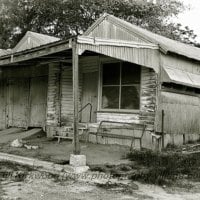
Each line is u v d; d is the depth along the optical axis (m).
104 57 11.71
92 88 12.38
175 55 10.70
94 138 11.33
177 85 10.65
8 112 15.71
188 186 6.50
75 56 7.64
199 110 11.51
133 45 9.30
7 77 15.84
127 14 25.92
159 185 6.49
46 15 26.58
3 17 26.55
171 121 10.10
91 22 26.17
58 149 10.07
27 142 11.52
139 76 10.63
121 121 10.95
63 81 12.84
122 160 8.55
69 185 6.31
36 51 9.00
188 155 9.19
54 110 12.88
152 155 8.65
